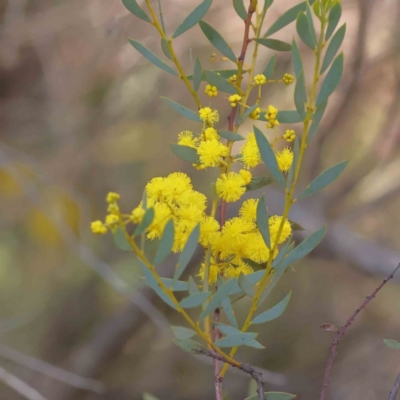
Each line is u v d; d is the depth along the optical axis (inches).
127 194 40.9
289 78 16.3
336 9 14.2
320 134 37.1
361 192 41.6
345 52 35.7
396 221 42.2
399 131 36.8
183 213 15.1
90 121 40.1
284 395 15.4
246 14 16.5
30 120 40.6
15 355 41.4
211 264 15.7
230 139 15.9
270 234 15.5
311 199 36.6
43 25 36.4
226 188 15.5
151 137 39.8
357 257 35.1
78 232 40.4
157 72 37.4
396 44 34.4
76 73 38.4
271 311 15.1
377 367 41.8
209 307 14.7
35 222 40.8
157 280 14.4
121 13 34.7
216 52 34.6
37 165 37.1
